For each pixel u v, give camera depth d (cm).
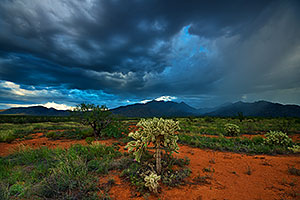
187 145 859
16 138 1198
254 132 1473
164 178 375
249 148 746
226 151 720
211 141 924
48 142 1012
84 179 379
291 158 598
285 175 417
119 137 1152
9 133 1330
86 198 299
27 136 1317
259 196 309
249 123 2292
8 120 3103
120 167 471
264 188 343
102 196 308
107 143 930
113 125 1216
